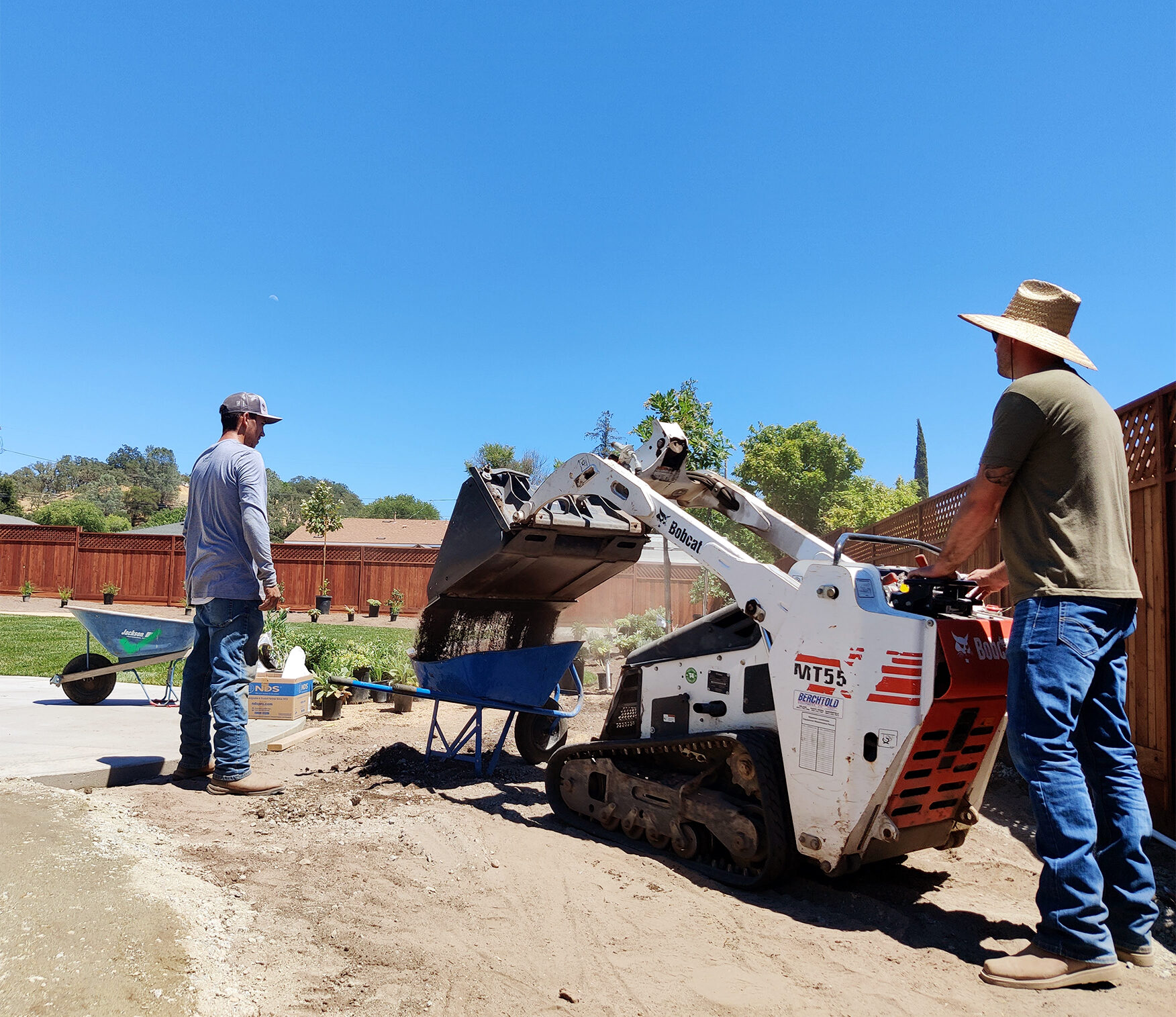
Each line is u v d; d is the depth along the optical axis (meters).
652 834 4.43
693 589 18.34
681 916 3.40
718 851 4.21
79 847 3.46
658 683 4.69
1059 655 2.99
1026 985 2.81
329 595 30.14
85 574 29.61
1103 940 2.86
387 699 9.79
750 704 4.13
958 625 3.37
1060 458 3.09
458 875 3.75
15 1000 2.22
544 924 3.24
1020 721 3.06
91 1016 2.22
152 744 5.66
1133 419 5.48
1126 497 3.18
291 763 6.12
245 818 4.48
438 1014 2.48
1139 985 2.87
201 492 4.98
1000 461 3.14
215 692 4.96
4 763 4.87
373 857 3.88
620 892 3.65
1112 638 3.08
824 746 3.53
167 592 29.38
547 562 5.77
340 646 10.40
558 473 5.29
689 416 14.09
